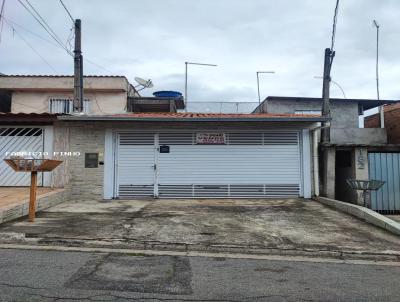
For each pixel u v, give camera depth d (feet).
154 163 37.47
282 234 22.95
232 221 26.40
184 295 13.42
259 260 18.60
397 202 35.35
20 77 56.75
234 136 37.76
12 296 12.84
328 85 38.29
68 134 37.29
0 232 21.85
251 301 13.03
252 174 37.47
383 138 54.80
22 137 37.47
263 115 38.93
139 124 37.24
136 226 24.25
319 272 16.81
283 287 14.60
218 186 37.40
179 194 37.29
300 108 60.80
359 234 23.38
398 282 15.57
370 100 60.70
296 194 37.42
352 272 16.94
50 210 29.73
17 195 31.04
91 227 23.73
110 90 57.16
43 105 56.90
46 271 15.76
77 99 39.04
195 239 21.29
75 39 39.27
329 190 35.96
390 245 21.03
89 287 13.93
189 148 37.63
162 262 17.66
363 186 31.30
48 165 25.43
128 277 15.28
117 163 37.40
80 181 37.01
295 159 37.63
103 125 37.32
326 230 24.23
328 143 36.99
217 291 13.92
